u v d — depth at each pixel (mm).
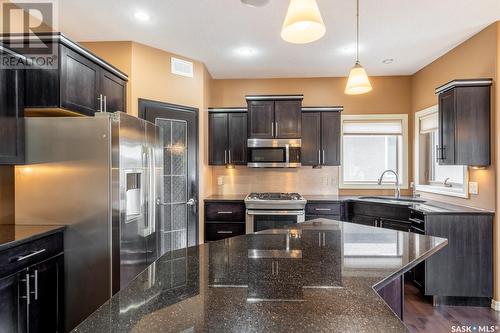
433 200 3729
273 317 878
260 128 4039
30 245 1846
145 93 3283
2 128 1975
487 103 2789
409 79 4332
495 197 2744
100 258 2141
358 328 818
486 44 2852
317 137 4129
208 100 4227
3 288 1668
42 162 2168
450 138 2924
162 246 3365
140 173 2525
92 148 2143
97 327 818
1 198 2178
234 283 1143
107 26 2854
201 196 3830
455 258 2832
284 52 3504
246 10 2564
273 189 4477
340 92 4434
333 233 1948
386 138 4441
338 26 2840
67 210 2156
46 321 1981
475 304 2836
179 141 3596
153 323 840
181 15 2648
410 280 3322
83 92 2379
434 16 2650
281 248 1614
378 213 3637
